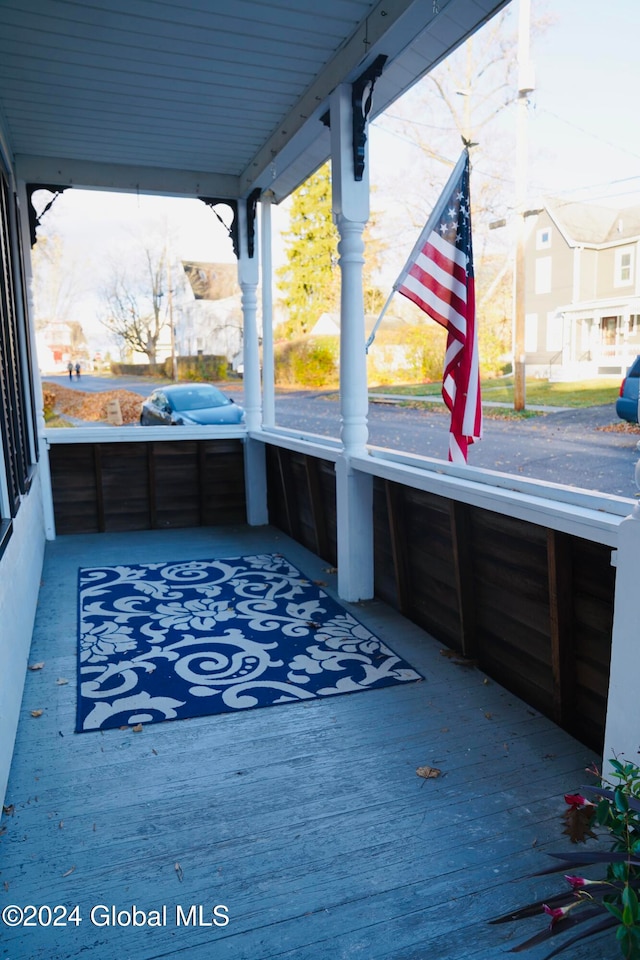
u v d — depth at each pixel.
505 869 1.82
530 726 2.58
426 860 1.85
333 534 4.81
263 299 5.83
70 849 1.91
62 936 1.61
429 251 3.00
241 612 3.87
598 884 1.38
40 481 5.60
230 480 6.28
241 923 1.64
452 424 3.04
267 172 4.98
